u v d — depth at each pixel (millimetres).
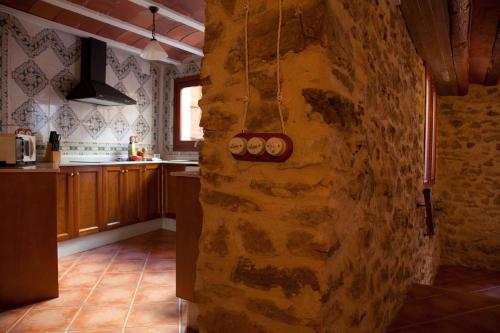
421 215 3076
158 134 5387
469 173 4891
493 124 4746
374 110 1698
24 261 2523
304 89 1166
